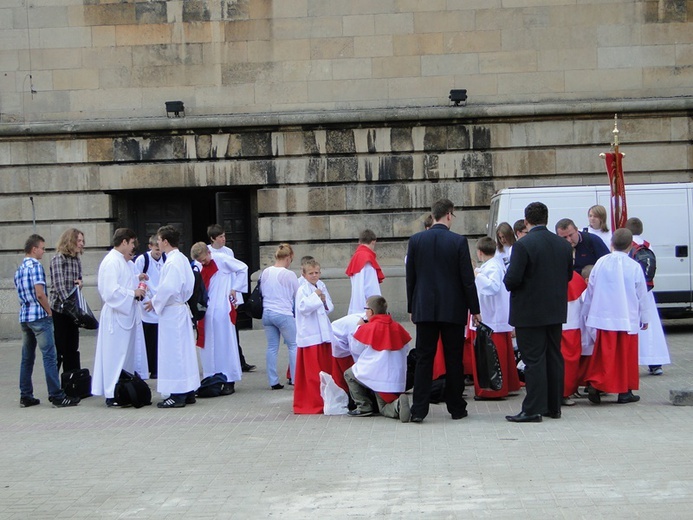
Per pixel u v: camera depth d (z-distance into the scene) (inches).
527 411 366.0
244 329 754.8
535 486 273.4
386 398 386.3
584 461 299.9
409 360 410.6
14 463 333.1
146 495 284.0
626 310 390.9
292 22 739.4
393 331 388.2
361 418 390.6
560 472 287.7
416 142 732.0
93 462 329.7
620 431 343.0
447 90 735.1
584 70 729.6
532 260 359.9
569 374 397.7
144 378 465.4
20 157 743.1
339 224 737.6
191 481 298.0
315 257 739.4
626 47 727.7
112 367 442.6
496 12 731.4
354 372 387.9
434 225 372.8
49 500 282.8
